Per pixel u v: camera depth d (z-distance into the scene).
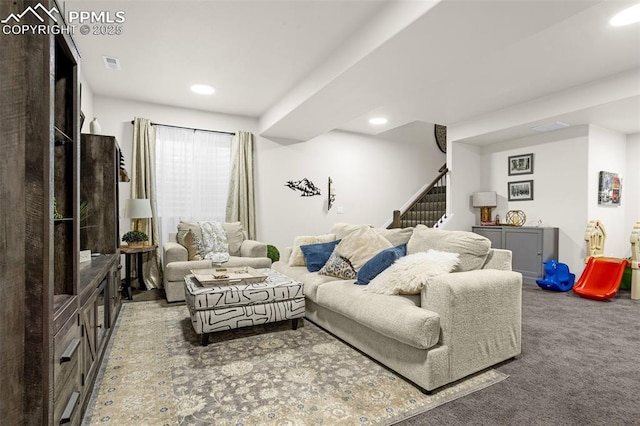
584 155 4.64
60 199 1.48
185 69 3.49
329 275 3.03
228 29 2.75
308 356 2.31
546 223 5.09
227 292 2.55
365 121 5.36
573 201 4.78
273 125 4.65
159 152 4.55
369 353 2.25
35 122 1.01
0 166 0.96
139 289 4.32
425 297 2.02
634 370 2.12
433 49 2.53
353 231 3.29
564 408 1.69
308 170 5.66
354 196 6.15
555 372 2.08
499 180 5.74
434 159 7.20
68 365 1.31
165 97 4.32
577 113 4.02
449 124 5.63
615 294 4.05
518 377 2.01
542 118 4.27
